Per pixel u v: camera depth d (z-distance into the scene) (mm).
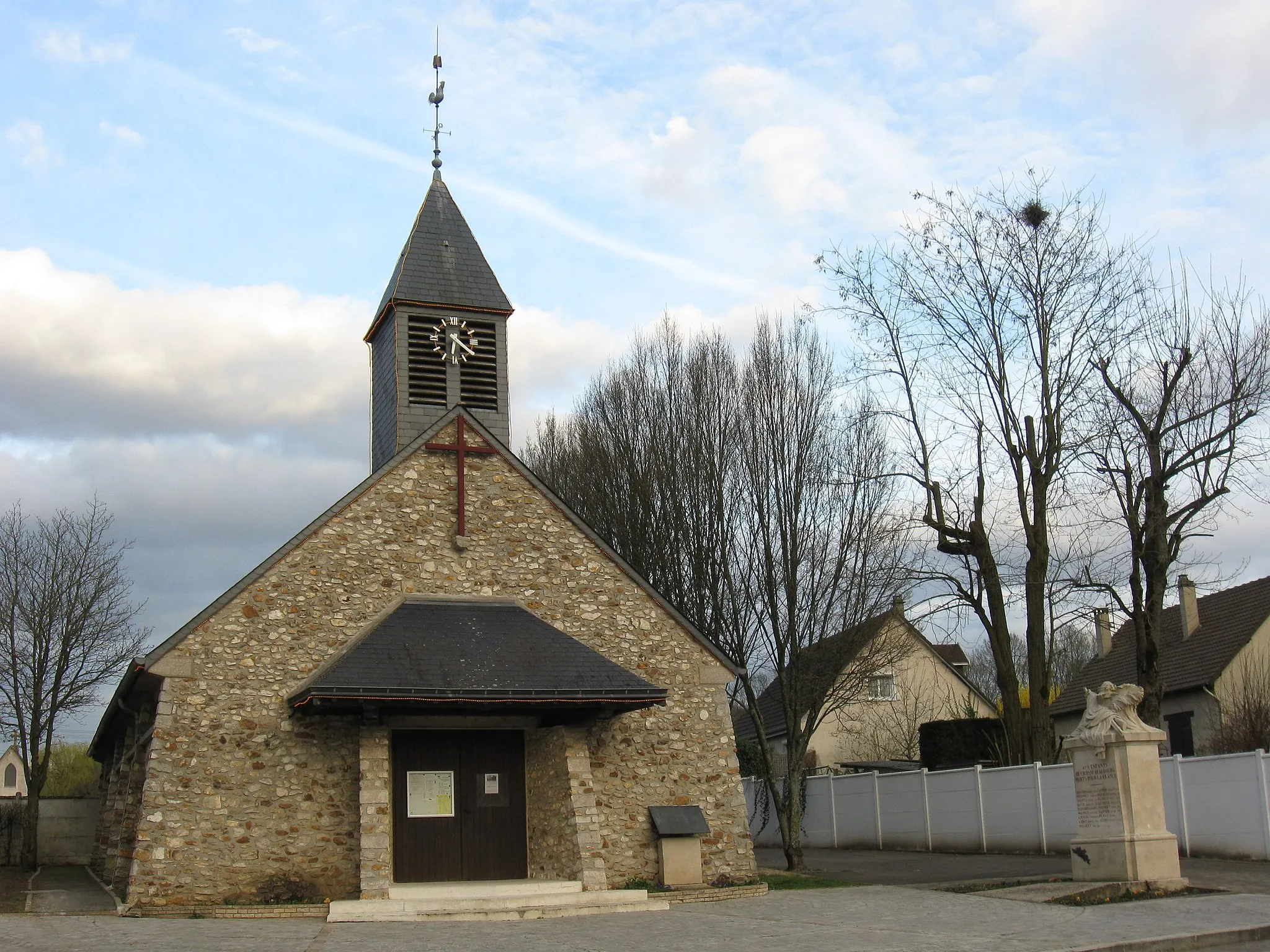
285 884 17781
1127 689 17438
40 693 29938
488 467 21031
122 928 14766
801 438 25141
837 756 40344
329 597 19359
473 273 23922
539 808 19547
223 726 18156
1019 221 26672
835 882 20969
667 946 12859
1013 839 24938
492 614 20000
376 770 17906
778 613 24641
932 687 42219
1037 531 26656
